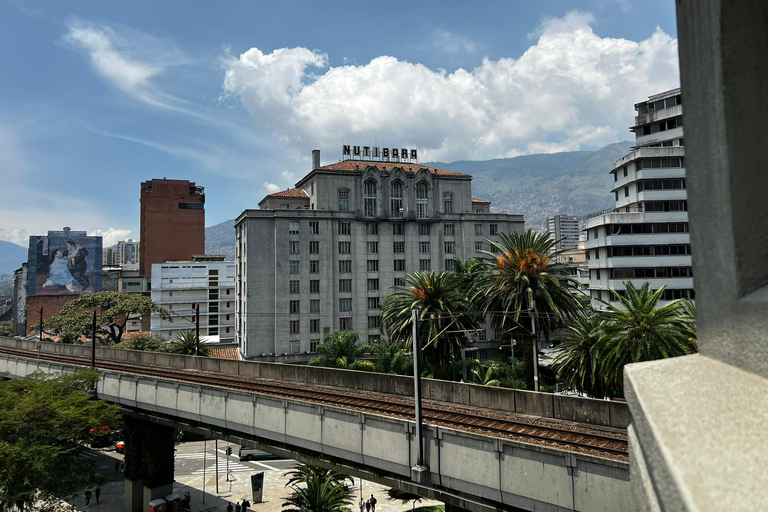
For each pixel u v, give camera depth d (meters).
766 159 1.85
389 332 44.50
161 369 41.88
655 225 59.91
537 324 35.56
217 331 104.19
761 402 1.44
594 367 30.38
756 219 1.77
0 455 23.86
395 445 21.38
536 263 35.94
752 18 1.88
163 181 133.75
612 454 17.80
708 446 1.37
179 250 134.00
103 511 39.44
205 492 44.88
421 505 41.31
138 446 37.94
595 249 63.62
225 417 28.80
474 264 57.59
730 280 1.73
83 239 129.12
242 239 73.38
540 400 23.30
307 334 70.00
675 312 29.64
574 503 16.50
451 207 80.44
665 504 1.35
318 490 30.86
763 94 1.89
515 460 18.02
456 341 40.25
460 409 25.16
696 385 1.67
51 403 27.78
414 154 89.06
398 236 76.19
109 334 72.06
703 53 1.92
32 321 122.75
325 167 77.25
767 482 1.16
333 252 72.31
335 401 27.62
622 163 64.06
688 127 2.01
